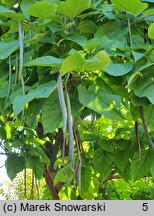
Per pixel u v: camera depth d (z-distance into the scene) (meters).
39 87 1.31
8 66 1.65
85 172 2.23
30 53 1.57
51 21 1.49
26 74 1.61
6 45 1.48
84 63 1.19
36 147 2.30
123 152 2.06
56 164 2.38
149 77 1.41
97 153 2.11
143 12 1.51
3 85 1.66
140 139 2.00
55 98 1.41
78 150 1.65
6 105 1.48
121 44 1.45
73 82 1.45
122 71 1.32
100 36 1.55
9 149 2.31
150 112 1.54
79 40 1.44
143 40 1.52
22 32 1.45
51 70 1.37
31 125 1.47
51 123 1.39
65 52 1.54
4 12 1.41
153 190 3.27
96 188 2.47
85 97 1.34
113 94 1.45
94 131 2.39
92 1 1.65
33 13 1.41
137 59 1.33
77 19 1.61
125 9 1.47
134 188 3.41
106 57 1.18
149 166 1.87
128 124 2.24
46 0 1.52
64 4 1.40
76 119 1.62
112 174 2.56
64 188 2.53
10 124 2.21
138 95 1.36
